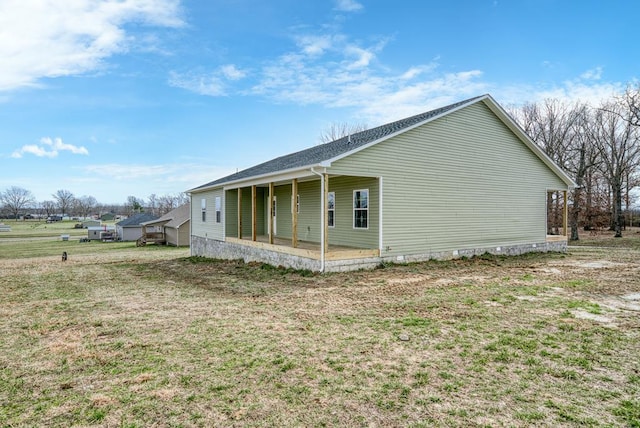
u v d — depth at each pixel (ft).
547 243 49.06
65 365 13.64
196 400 10.77
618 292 24.35
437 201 39.19
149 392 11.30
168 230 110.22
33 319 20.74
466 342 15.34
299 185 50.57
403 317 19.13
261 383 11.84
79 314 21.75
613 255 45.37
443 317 18.99
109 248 99.86
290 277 32.86
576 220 74.54
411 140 37.19
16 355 14.79
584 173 78.48
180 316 20.61
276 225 56.08
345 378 12.13
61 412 10.18
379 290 25.94
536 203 48.16
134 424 9.52
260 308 22.03
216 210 57.82
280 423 9.50
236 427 9.33
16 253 87.86
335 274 32.42
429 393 11.03
